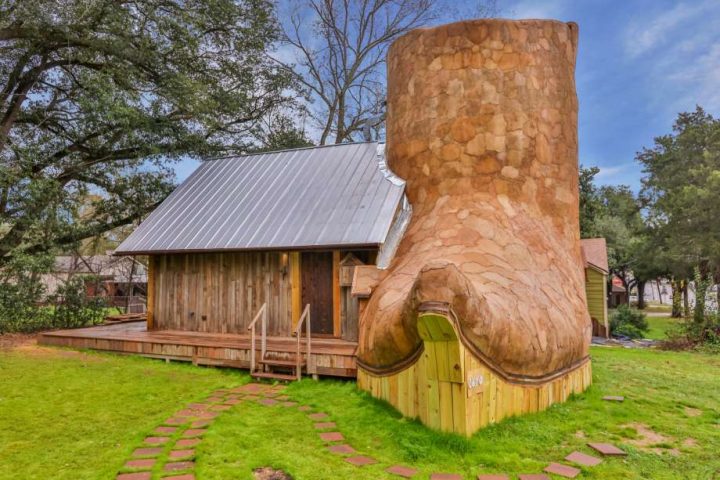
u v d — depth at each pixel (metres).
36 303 14.05
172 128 16.66
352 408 6.31
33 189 13.60
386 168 11.05
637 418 6.00
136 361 9.54
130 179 17.34
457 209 8.06
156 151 16.22
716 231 23.06
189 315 11.17
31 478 4.34
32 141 15.76
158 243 11.04
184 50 16.30
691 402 6.84
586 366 7.60
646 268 32.72
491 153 8.50
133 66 15.70
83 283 15.23
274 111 21.66
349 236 9.23
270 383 7.89
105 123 15.35
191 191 12.96
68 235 15.84
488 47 8.87
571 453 4.82
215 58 18.33
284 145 21.61
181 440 5.24
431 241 7.54
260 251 10.05
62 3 14.02
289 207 10.95
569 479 4.20
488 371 5.29
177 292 11.34
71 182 17.00
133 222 18.78
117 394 7.16
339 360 7.82
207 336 10.53
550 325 6.15
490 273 6.36
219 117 18.88
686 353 13.07
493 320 5.13
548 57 9.08
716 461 4.64
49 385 7.62
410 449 4.79
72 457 4.82
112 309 21.66
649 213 31.91
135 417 6.12
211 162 14.25
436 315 4.54
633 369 9.60
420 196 9.10
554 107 9.02
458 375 4.86
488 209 7.93
